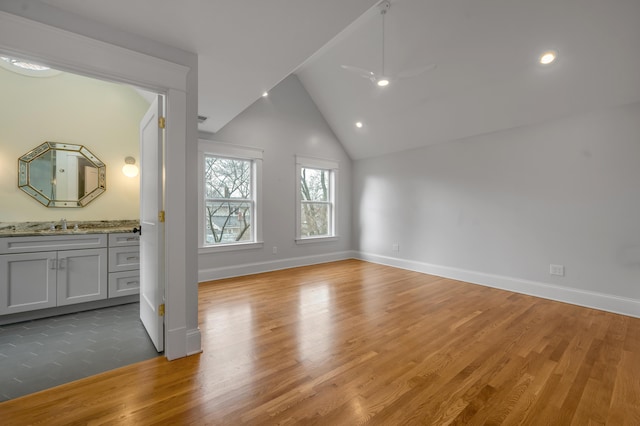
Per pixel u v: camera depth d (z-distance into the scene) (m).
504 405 1.62
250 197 4.79
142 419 1.50
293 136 5.21
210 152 4.28
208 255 4.31
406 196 5.22
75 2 1.63
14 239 2.69
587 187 3.31
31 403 1.61
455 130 4.36
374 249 5.77
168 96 2.04
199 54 2.24
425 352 2.21
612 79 2.90
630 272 3.04
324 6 1.73
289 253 5.21
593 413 1.56
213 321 2.79
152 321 2.33
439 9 3.06
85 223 3.59
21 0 1.57
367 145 5.61
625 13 2.43
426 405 1.62
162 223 2.14
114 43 1.85
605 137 3.18
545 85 3.24
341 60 4.31
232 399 1.66
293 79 5.20
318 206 5.77
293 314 2.98
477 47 3.21
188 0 1.64
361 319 2.86
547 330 2.63
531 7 2.69
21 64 3.20
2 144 3.12
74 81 3.52
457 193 4.51
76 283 3.00
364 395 1.70
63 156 3.45
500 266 4.02
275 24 1.89
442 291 3.83
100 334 2.51
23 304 2.73
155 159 2.19
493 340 2.42
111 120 3.75
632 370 1.98
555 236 3.54
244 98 3.09
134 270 3.36
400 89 4.18
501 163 4.01
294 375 1.90
